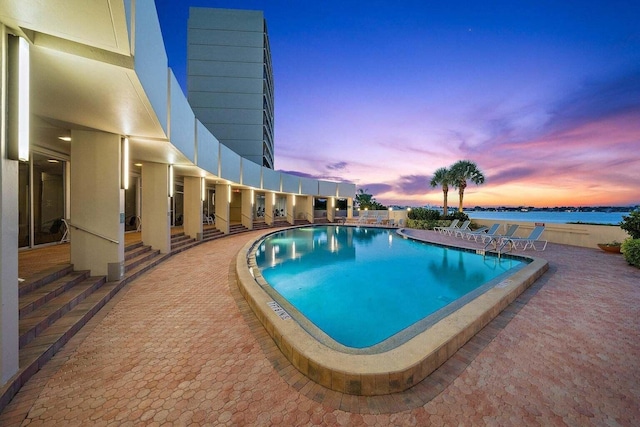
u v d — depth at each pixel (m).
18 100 2.10
